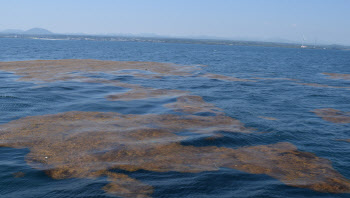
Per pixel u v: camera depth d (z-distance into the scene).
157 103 13.56
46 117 10.68
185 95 15.70
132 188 5.91
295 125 10.92
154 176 6.46
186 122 10.66
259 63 46.06
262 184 6.30
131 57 50.03
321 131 10.33
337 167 7.43
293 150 8.45
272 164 7.40
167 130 9.65
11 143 8.11
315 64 50.66
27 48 71.56
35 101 12.96
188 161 7.34
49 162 7.03
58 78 19.66
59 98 13.75
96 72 23.78
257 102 14.83
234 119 11.34
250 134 9.62
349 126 11.10
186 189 5.94
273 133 9.85
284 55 88.75
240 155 7.90
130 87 17.48
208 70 30.78
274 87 20.25
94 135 8.95
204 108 12.91
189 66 34.28
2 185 5.91
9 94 13.98
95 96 14.49
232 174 6.70
